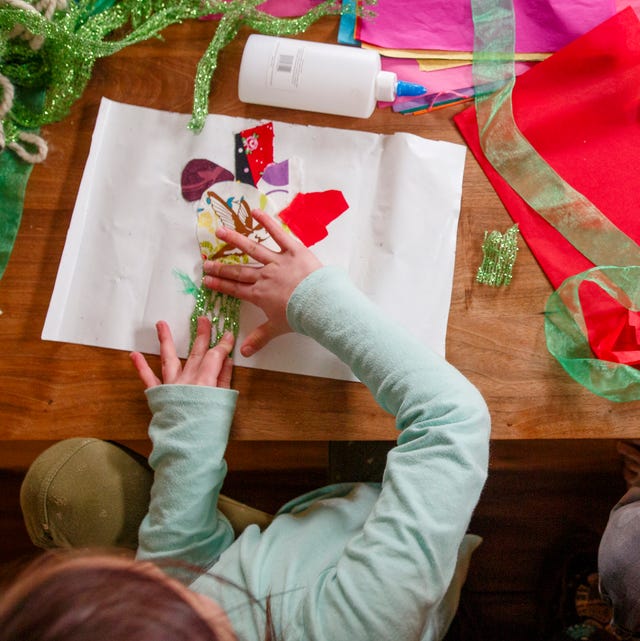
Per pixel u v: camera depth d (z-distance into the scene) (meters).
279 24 0.70
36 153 0.70
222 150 0.70
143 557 0.63
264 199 0.69
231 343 0.66
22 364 0.67
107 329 0.68
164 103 0.71
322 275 0.62
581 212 0.66
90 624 0.39
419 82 0.69
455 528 0.55
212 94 0.71
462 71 0.70
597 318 0.65
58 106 0.71
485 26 0.69
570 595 1.00
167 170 0.70
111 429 0.66
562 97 0.68
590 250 0.66
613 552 0.79
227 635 0.46
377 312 0.60
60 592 0.41
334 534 0.65
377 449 0.84
